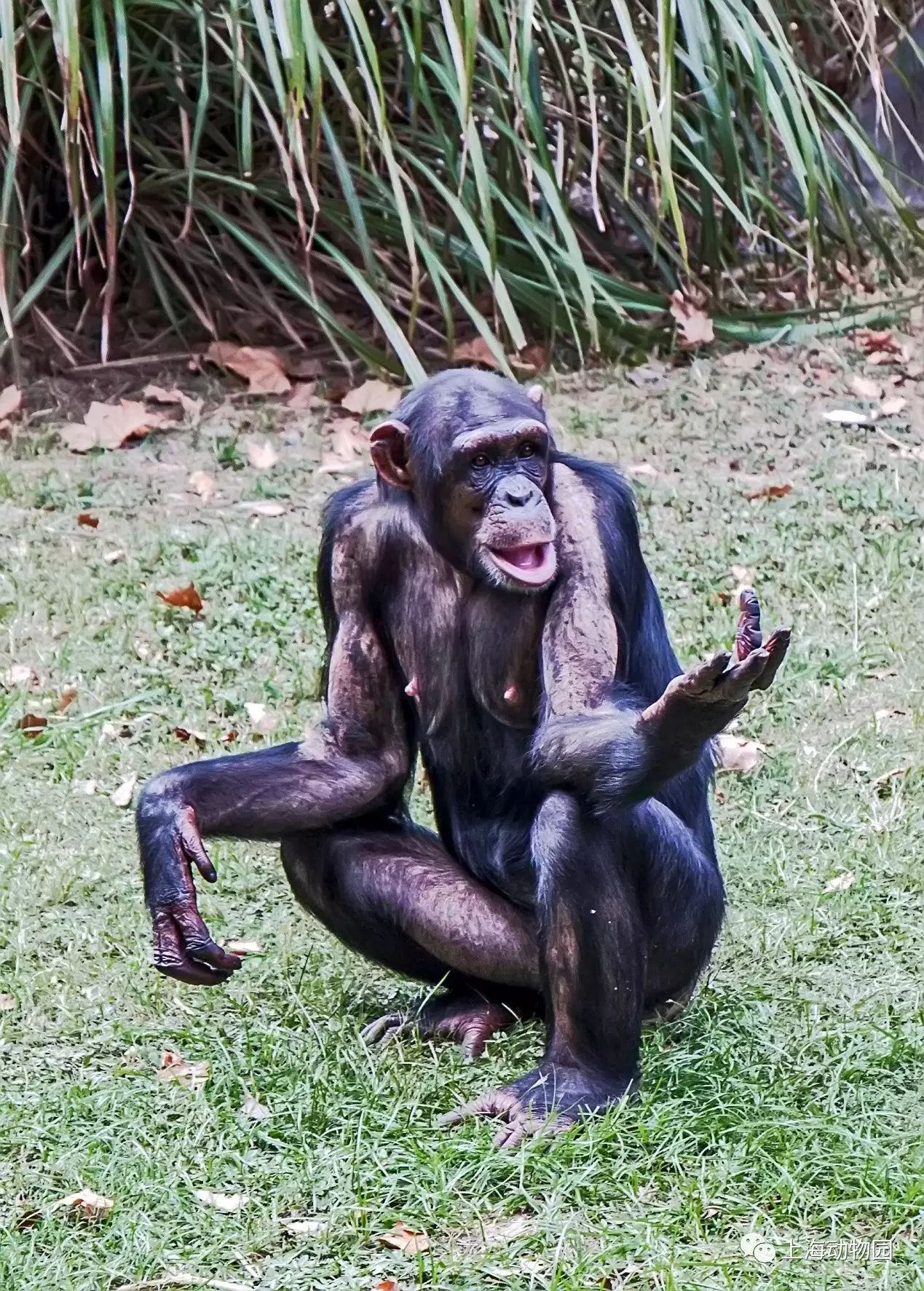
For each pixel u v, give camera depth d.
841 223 10.71
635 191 11.20
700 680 3.98
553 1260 3.94
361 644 4.92
